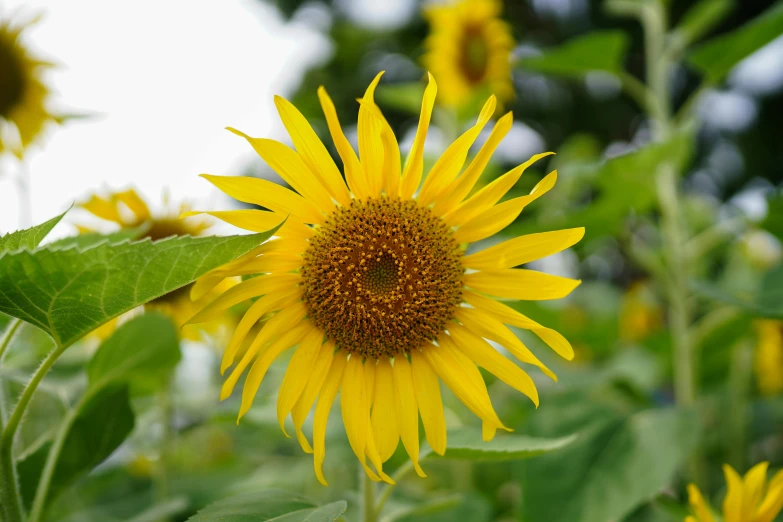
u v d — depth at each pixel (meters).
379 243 0.68
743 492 0.68
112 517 0.88
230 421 0.84
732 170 2.82
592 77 2.78
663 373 1.06
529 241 0.67
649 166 0.87
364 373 0.68
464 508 0.85
